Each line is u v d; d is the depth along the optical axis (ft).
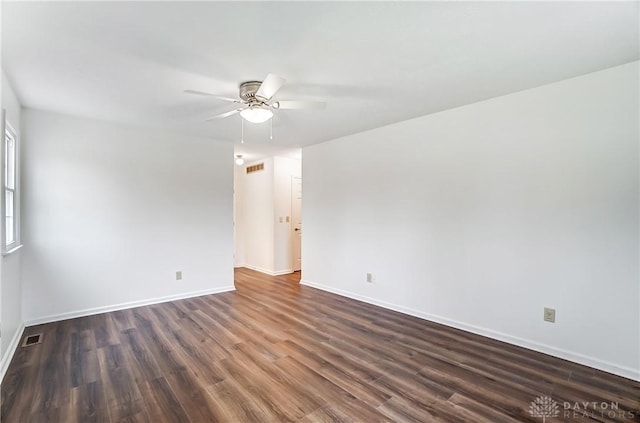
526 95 9.02
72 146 11.43
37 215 10.78
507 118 9.39
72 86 8.63
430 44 6.60
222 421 5.97
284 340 9.62
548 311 8.66
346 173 14.43
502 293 9.53
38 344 9.21
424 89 8.96
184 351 8.83
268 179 19.72
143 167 13.03
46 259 10.95
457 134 10.53
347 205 14.42
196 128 12.93
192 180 14.35
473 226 10.16
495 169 9.64
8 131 8.64
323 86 8.71
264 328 10.57
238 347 9.11
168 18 5.65
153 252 13.29
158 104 10.06
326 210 15.49
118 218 12.44
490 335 9.78
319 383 7.25
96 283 11.97
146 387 7.05
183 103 9.95
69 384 7.15
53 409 6.27
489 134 9.77
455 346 9.20
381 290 13.00
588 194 8.03
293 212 20.27
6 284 8.11
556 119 8.50
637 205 7.38
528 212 9.01
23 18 5.60
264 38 6.32
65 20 5.68
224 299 13.99
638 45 6.64
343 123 12.34
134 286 12.83
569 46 6.69
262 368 7.91
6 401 6.52
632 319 7.44
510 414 6.18
